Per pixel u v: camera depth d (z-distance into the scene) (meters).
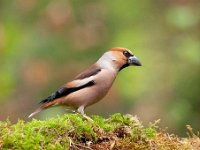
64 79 17.08
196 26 16.73
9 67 17.42
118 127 7.86
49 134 7.47
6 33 17.92
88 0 17.59
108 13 17.67
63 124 7.57
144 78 16.02
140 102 15.83
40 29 17.61
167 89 15.68
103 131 7.77
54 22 17.39
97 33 17.47
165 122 15.14
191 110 15.02
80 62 17.23
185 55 15.72
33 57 17.27
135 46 16.92
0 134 7.42
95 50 17.34
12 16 18.14
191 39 16.38
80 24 17.48
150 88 15.85
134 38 17.12
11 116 17.08
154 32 17.17
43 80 17.06
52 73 17.11
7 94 17.20
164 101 15.52
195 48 15.80
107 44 17.38
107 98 16.36
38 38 17.41
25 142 7.22
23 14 18.06
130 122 7.99
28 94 17.12
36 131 7.49
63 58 17.20
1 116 17.03
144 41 16.98
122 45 17.09
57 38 17.38
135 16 17.69
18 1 18.16
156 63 16.16
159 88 15.75
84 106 9.68
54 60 17.22
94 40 17.39
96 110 16.39
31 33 17.64
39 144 7.28
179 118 14.91
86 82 9.55
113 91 16.27
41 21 17.73
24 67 17.27
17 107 17.09
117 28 17.61
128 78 16.14
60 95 9.62
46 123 7.60
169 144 7.76
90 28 17.45
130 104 16.05
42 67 17.06
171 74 15.80
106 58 9.93
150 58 16.34
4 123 7.67
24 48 17.48
